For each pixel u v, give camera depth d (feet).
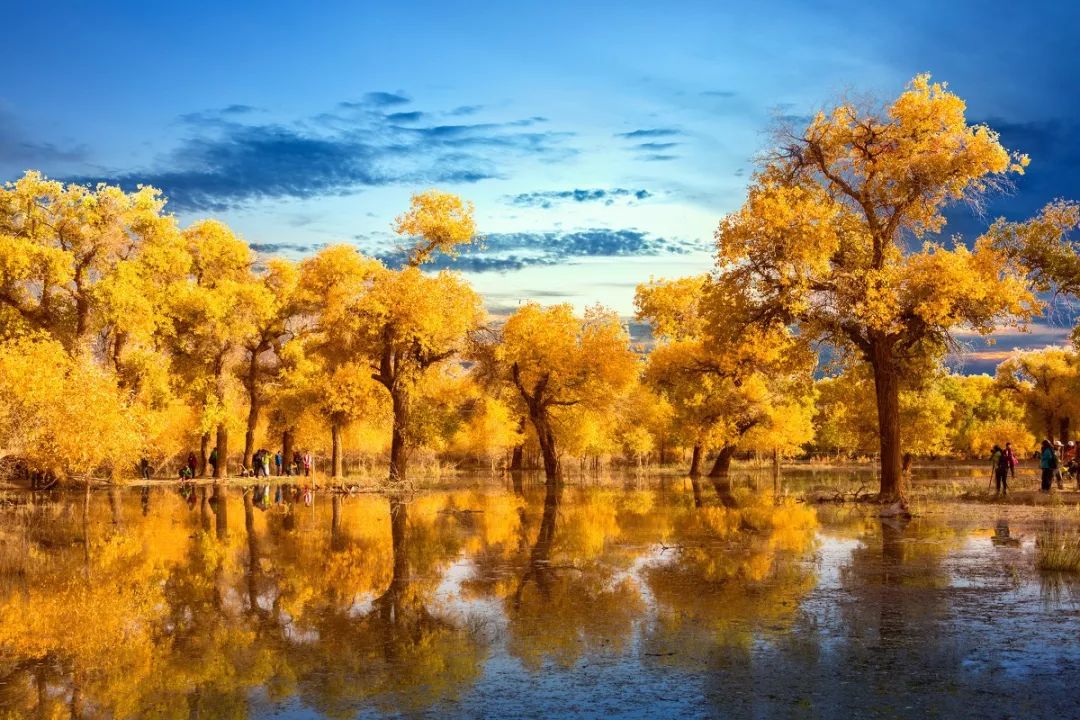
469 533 65.77
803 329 98.02
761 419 163.63
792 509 83.41
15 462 82.53
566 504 94.99
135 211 132.77
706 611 34.53
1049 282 86.12
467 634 31.65
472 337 142.92
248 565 50.03
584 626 32.50
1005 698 22.80
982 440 249.34
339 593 40.68
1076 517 68.95
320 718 22.47
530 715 22.25
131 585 43.50
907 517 71.61
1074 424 250.57
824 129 92.94
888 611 33.71
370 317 128.47
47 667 27.94
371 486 130.41
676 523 71.10
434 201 132.77
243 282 161.89
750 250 90.63
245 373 165.78
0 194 123.44
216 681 26.17
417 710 22.91
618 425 181.88
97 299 125.29
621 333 146.92
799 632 30.53
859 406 161.89
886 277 87.51
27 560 51.85
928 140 88.89
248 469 162.40
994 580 40.27
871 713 21.79
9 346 83.66
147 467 163.32
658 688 24.32
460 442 229.04
